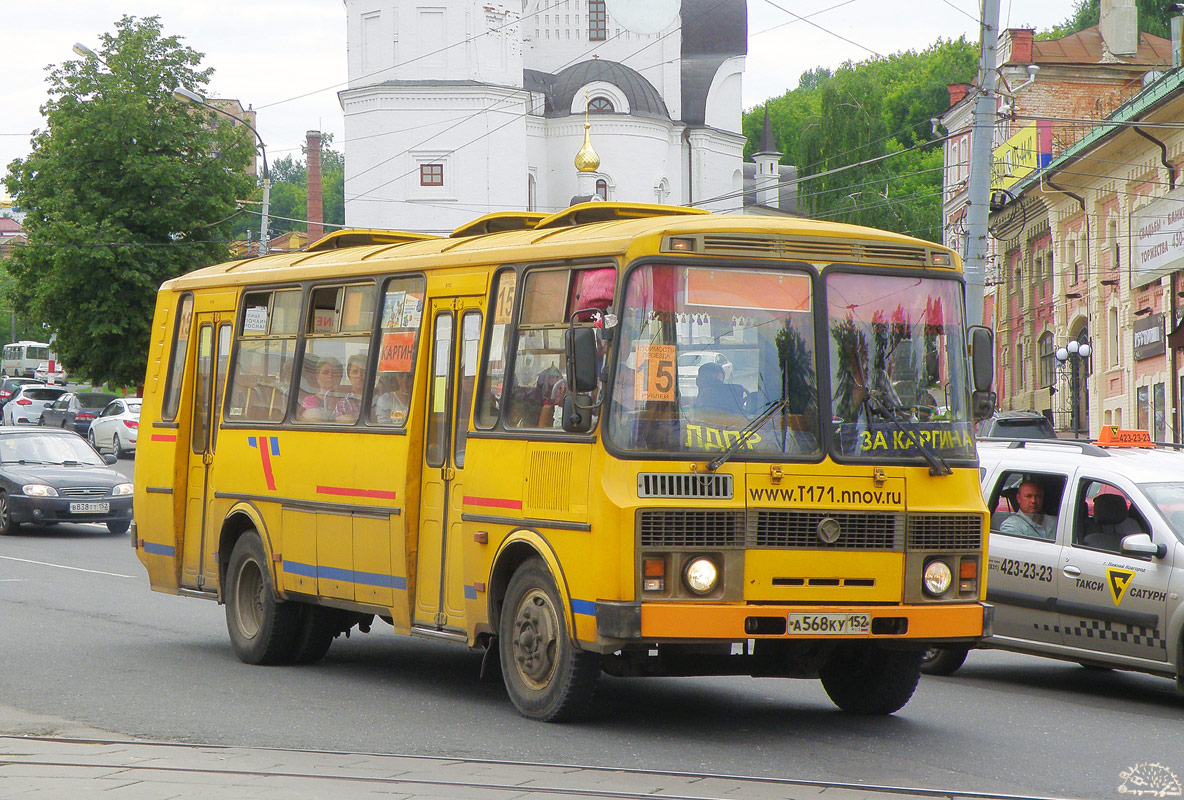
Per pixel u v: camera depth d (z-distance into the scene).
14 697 10.32
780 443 8.70
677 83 79.50
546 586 9.12
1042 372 50.88
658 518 8.45
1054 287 48.69
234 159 52.75
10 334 126.62
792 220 9.20
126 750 8.22
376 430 10.80
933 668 12.50
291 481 11.78
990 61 23.16
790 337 8.87
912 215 71.62
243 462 12.49
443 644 13.77
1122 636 11.13
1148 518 11.13
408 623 10.42
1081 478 11.77
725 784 7.43
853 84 75.88
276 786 7.18
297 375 11.94
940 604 8.98
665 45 79.19
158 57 52.06
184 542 13.40
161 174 50.72
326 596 11.34
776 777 7.71
